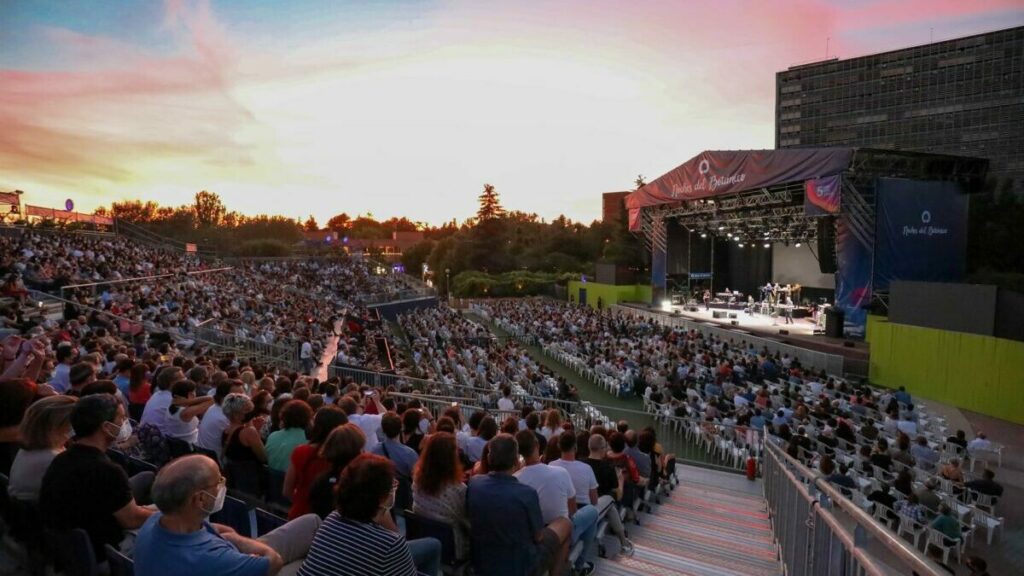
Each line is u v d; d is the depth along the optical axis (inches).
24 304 691.4
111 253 1344.7
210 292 1186.6
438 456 169.9
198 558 103.7
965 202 1119.0
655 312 1670.8
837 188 1053.2
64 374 334.0
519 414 510.6
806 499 171.2
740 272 1903.3
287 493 177.6
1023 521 462.3
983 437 590.6
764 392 670.5
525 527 160.4
